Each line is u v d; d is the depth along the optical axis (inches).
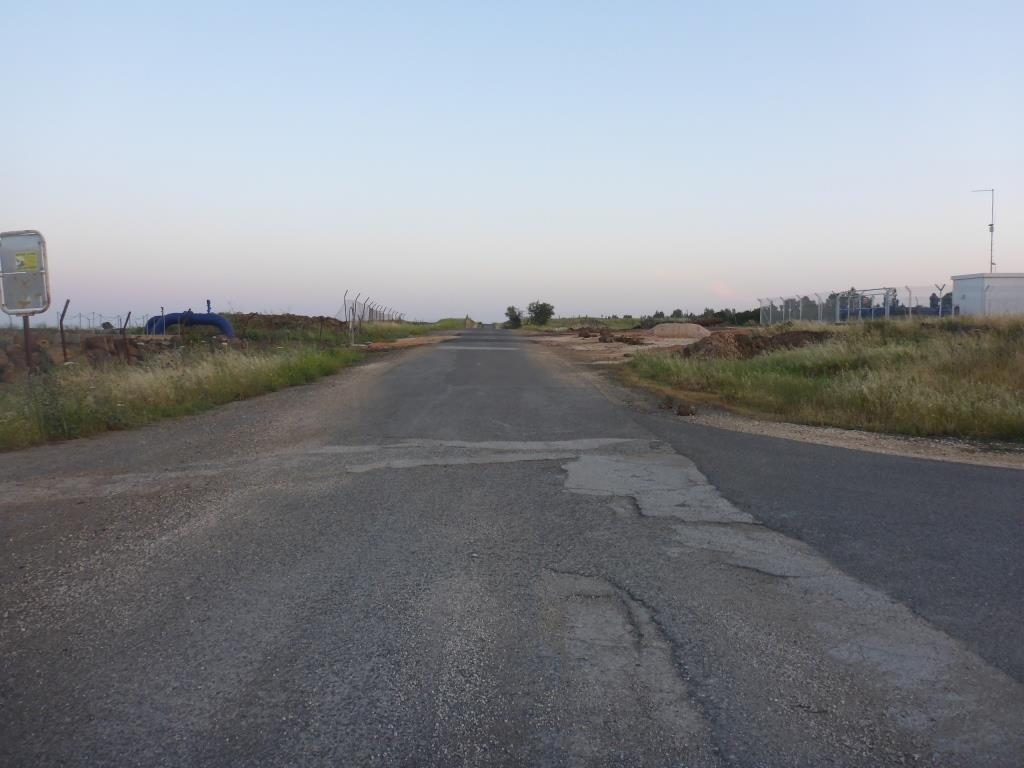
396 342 1923.0
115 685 156.7
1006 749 133.0
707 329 1998.0
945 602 197.8
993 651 169.6
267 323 1916.8
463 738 136.2
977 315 1048.2
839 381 613.6
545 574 219.8
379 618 188.7
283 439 456.4
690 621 186.5
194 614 192.4
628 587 209.5
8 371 736.3
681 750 132.4
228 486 333.1
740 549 242.1
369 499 308.0
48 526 274.2
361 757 130.7
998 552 237.5
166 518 282.2
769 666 163.2
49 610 196.2
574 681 156.6
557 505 297.4
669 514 283.6
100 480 350.9
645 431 476.4
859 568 223.8
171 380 630.5
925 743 134.6
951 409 477.1
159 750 133.8
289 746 134.3
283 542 251.1
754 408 588.4
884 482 334.6
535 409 583.8
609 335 1916.8
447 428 490.3
